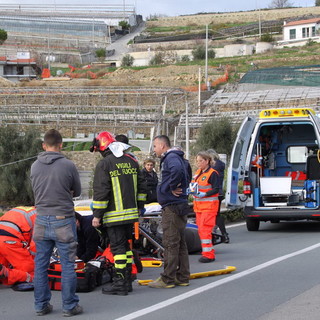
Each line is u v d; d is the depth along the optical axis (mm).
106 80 90438
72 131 65125
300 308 7570
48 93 78250
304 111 16141
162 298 8336
